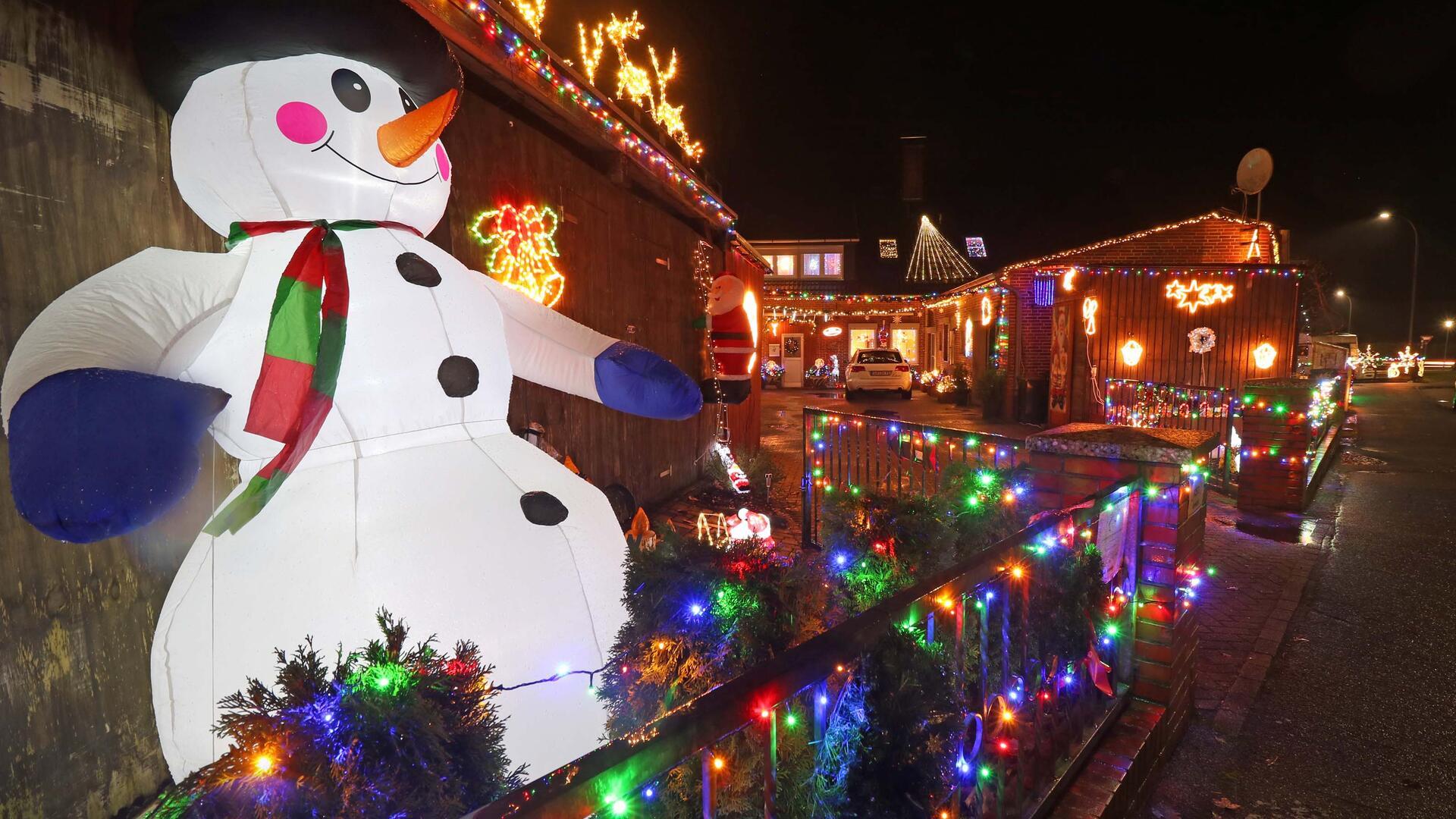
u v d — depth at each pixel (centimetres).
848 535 313
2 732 216
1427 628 499
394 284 246
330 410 227
